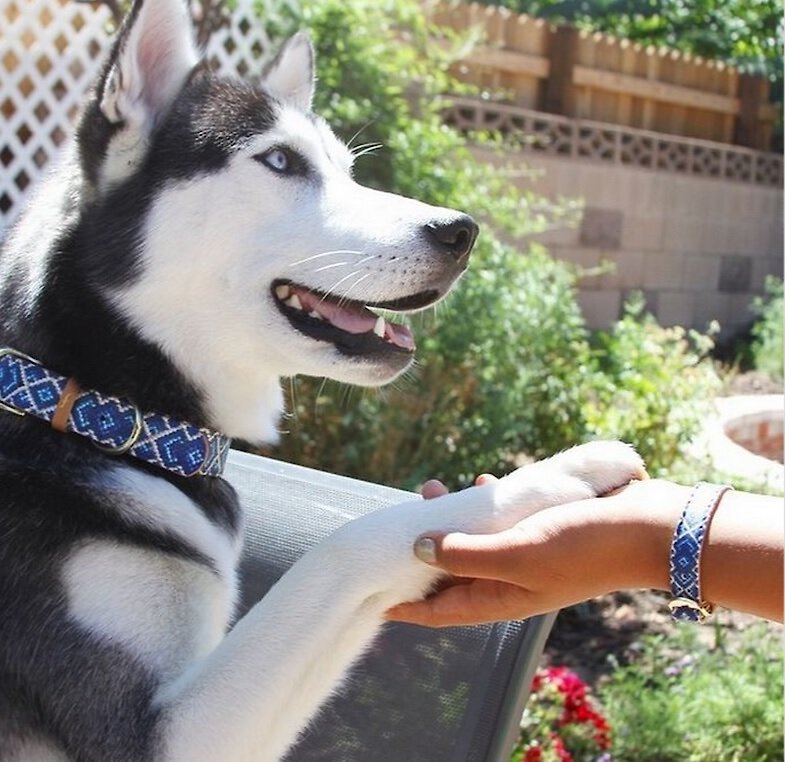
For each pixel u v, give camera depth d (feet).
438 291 3.28
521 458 7.44
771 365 12.13
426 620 2.92
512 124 11.56
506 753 2.98
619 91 12.75
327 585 2.87
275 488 3.41
